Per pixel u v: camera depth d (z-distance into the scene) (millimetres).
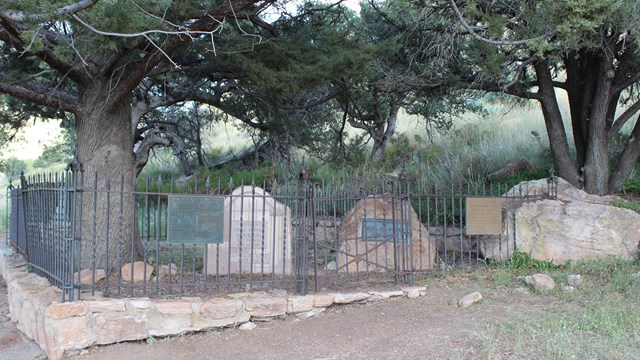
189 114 18219
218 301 6074
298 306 6391
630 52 9547
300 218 6832
